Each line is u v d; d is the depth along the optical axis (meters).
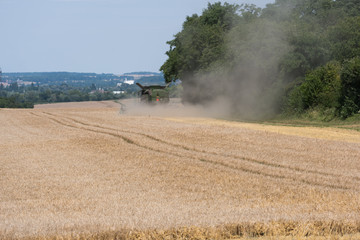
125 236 20.17
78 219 22.36
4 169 39.41
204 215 22.70
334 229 21.05
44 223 21.58
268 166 38.44
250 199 27.48
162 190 30.38
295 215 22.34
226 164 39.81
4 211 25.22
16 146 55.41
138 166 39.62
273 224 21.00
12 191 30.78
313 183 32.59
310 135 59.19
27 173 37.41
